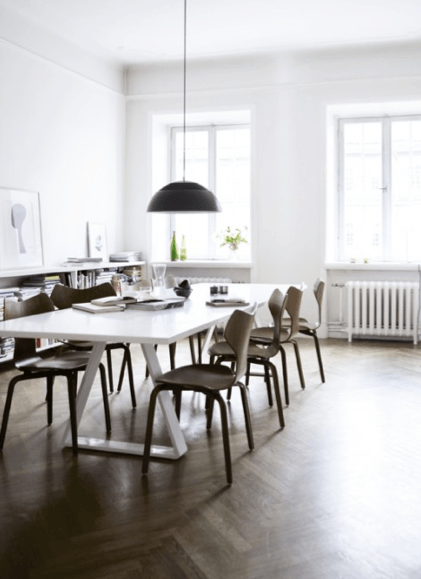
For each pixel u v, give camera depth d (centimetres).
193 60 761
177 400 398
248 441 345
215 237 821
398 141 757
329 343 712
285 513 263
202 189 497
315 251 745
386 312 714
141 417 410
